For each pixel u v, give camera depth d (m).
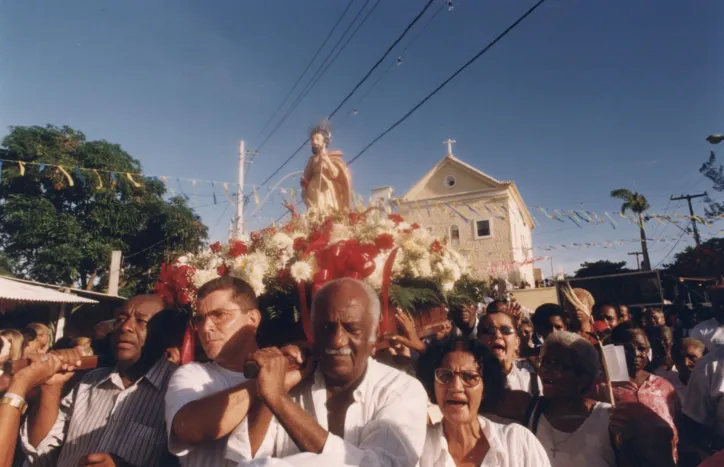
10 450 2.01
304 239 3.30
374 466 1.66
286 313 3.07
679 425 3.71
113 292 16.69
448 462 2.32
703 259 18.75
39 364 2.23
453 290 3.65
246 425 1.84
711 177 15.84
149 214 20.09
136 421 2.66
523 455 2.33
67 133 18.84
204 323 2.19
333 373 1.92
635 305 10.58
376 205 3.76
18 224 17.58
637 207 28.12
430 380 2.64
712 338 5.07
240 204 12.40
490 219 26.84
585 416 2.73
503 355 3.47
